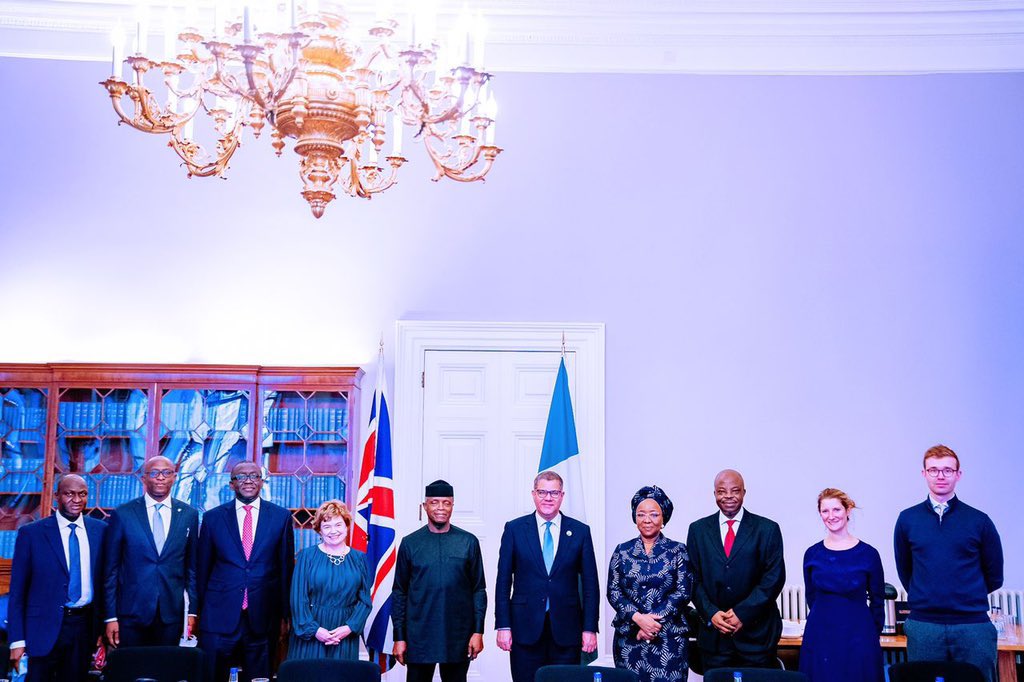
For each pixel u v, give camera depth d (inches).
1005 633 240.1
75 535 216.5
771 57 292.2
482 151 151.0
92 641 218.4
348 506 261.0
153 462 224.2
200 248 284.5
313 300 283.0
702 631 207.8
